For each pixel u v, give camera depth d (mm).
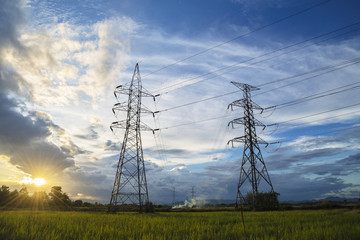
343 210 36375
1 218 23672
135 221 24078
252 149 53469
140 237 14703
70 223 21219
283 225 19656
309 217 26859
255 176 52000
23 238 14078
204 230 17531
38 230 16594
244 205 52406
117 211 47344
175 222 22984
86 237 13625
